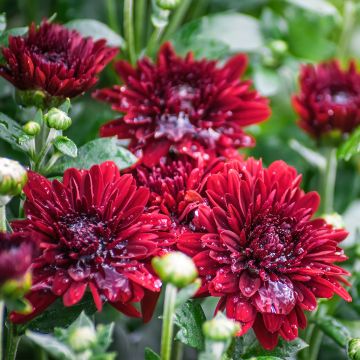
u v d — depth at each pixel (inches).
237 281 23.6
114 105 26.4
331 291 23.6
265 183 24.4
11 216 26.2
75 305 24.0
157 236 23.5
